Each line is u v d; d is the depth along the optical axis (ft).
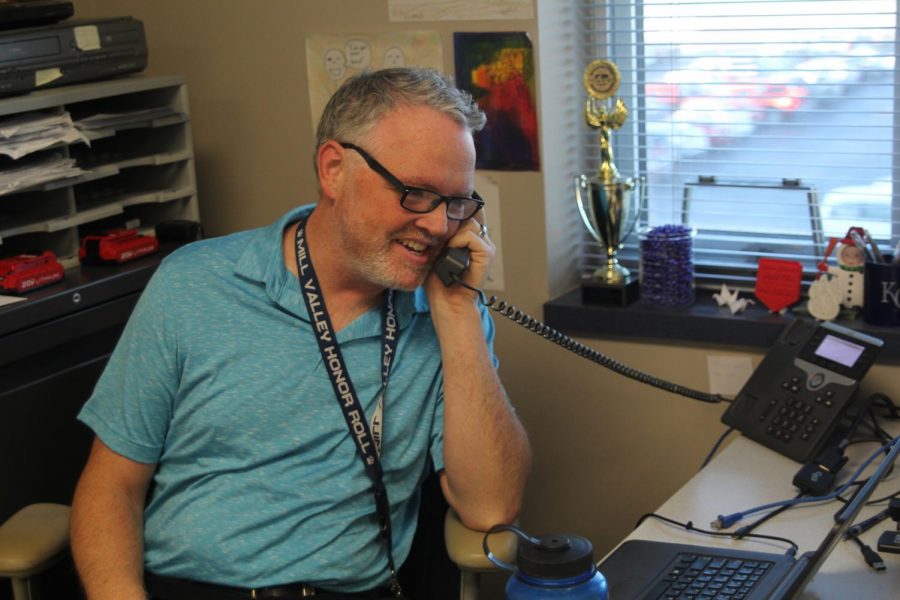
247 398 5.99
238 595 5.89
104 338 7.88
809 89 7.76
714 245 8.38
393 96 5.62
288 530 5.94
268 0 8.84
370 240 5.67
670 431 8.11
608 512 8.51
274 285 6.07
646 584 5.11
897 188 7.66
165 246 8.63
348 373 6.03
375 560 6.07
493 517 5.87
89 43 8.04
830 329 6.86
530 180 8.13
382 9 8.38
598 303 8.12
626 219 8.04
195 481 6.11
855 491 5.97
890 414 6.98
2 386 7.17
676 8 8.03
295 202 9.22
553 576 4.32
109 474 6.09
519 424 6.15
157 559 6.08
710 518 5.79
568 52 8.25
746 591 4.93
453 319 6.00
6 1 8.01
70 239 8.11
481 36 8.02
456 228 5.85
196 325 6.06
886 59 7.47
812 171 7.93
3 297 7.37
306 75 8.84
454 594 6.28
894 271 7.11
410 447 6.15
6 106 7.40
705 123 8.19
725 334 7.64
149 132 8.79
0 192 7.34
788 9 7.67
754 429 6.68
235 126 9.29
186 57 9.33
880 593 4.99
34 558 5.86
